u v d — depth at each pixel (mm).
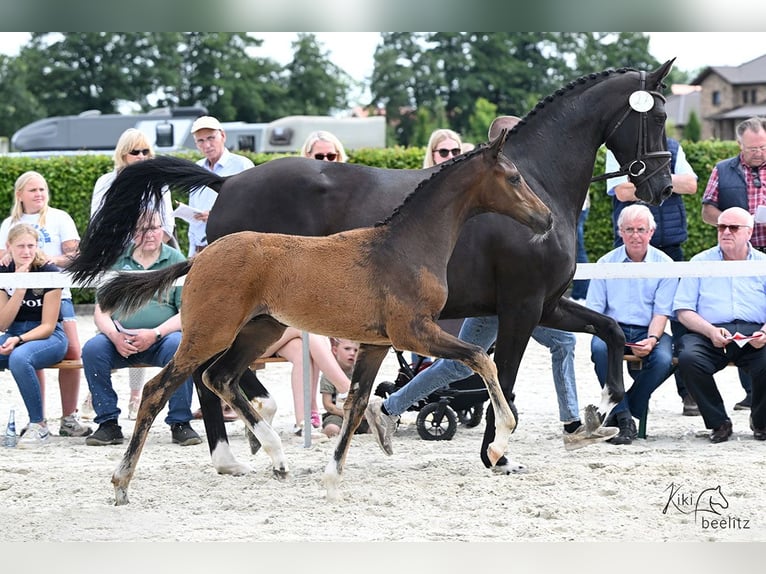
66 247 12500
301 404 11266
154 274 8336
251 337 8797
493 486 8633
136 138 12133
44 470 9508
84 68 56500
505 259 9148
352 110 60438
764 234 12375
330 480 8250
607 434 9703
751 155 12500
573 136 9688
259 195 9266
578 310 9750
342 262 8016
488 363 8086
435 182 8297
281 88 58625
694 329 10898
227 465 9195
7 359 11273
